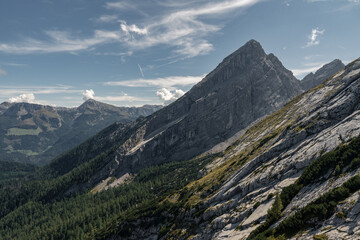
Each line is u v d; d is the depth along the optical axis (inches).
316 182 1640.0
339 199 1214.3
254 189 2608.3
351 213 1066.1
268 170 2630.4
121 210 6909.5
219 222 2573.8
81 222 6643.7
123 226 5017.2
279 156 2839.6
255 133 6264.8
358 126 2025.1
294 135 2970.0
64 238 6274.6
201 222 3125.0
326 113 2851.9
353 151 1594.5
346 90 2970.0
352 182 1244.5
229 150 6599.4
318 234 1093.8
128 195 7701.8
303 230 1194.0
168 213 4298.7
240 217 2256.4
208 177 4662.9
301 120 3316.9
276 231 1338.6
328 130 2482.8
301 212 1296.8
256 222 1833.2
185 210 3740.2
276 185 2253.9
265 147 3846.0
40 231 6786.4
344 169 1519.4
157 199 5516.7
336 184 1437.0
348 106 2664.9
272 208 1624.0
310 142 2539.4
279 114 6525.6
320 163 1761.8
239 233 1895.9
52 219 7701.8
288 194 1738.4
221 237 2139.5
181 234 3262.8
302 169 2182.6
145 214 4763.8
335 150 1838.1
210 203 3358.8
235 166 4025.6
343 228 1026.1
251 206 2226.9
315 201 1323.8
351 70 3934.5
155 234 4318.4
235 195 2950.3
